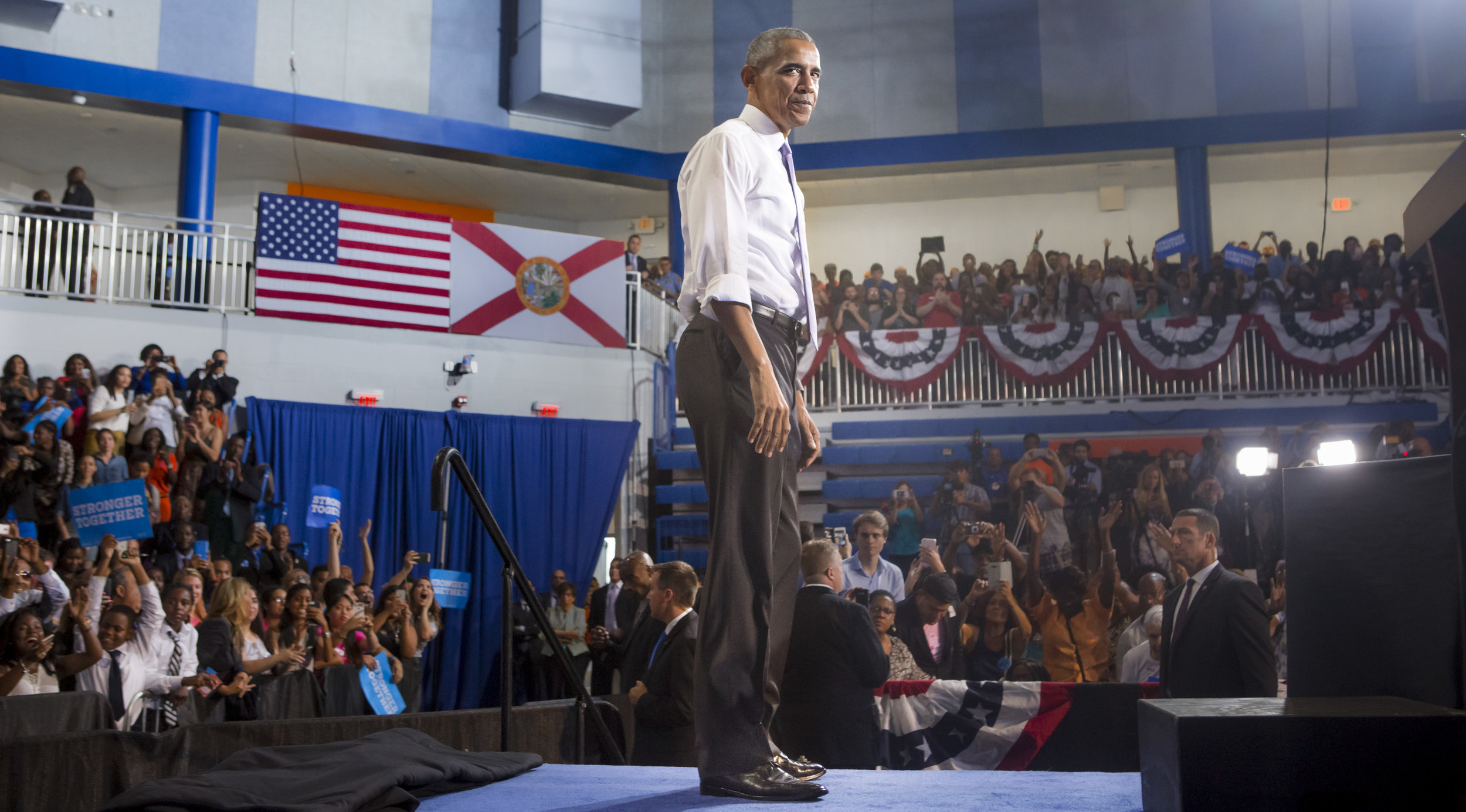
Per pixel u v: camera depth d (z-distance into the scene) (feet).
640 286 43.45
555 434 39.14
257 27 47.85
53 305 35.17
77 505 26.23
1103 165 54.29
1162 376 43.09
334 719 13.89
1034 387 44.24
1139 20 52.21
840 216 59.67
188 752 12.66
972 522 37.40
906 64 53.78
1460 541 5.81
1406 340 41.91
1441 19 49.44
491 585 37.24
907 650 19.03
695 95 54.95
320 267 38.19
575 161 53.01
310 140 50.70
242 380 36.81
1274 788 5.29
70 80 44.19
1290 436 40.40
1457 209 6.30
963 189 57.26
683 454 42.80
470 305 39.81
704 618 7.14
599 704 17.04
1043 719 17.30
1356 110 49.65
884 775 7.77
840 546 27.37
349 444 36.35
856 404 45.21
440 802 7.65
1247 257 45.85
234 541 32.55
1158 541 28.71
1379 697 6.15
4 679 17.07
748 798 6.87
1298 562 7.12
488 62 51.90
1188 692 13.37
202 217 45.55
